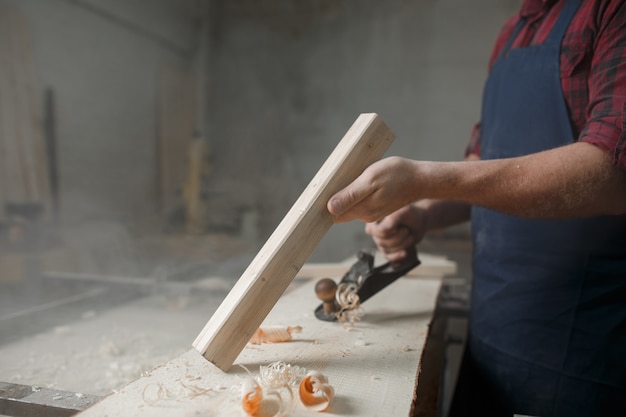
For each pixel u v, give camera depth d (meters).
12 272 3.17
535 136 1.19
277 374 0.77
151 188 6.82
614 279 1.14
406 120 6.85
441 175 0.89
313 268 1.72
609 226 1.12
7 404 0.76
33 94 4.76
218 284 1.98
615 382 1.14
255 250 4.91
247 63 7.57
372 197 0.87
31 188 4.68
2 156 4.40
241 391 0.70
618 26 0.96
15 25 4.56
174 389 0.74
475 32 6.52
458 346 2.41
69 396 0.78
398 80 6.86
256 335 0.96
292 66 7.36
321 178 0.91
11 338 1.44
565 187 0.88
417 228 1.31
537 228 1.20
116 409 0.68
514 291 1.25
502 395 1.29
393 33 6.83
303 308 1.24
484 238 1.34
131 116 6.36
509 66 1.27
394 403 0.73
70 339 1.44
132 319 1.67
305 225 0.87
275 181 7.31
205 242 5.38
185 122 7.41
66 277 2.04
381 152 0.95
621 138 0.86
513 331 1.26
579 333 1.17
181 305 1.87
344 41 7.09
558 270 1.19
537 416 1.23
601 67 0.97
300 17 7.27
